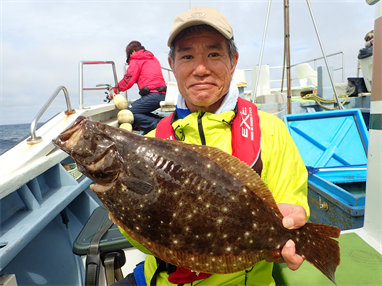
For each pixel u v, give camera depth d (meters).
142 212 0.95
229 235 0.95
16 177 1.82
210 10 1.18
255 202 0.97
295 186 1.26
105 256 1.65
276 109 5.00
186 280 1.19
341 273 1.31
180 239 0.95
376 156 1.46
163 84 6.04
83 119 1.03
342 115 3.64
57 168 2.49
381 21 1.34
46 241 2.05
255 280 1.22
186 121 1.30
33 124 2.40
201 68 1.19
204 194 0.93
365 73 5.46
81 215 2.63
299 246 0.98
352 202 2.09
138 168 0.96
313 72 8.04
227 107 1.30
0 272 1.44
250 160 1.17
